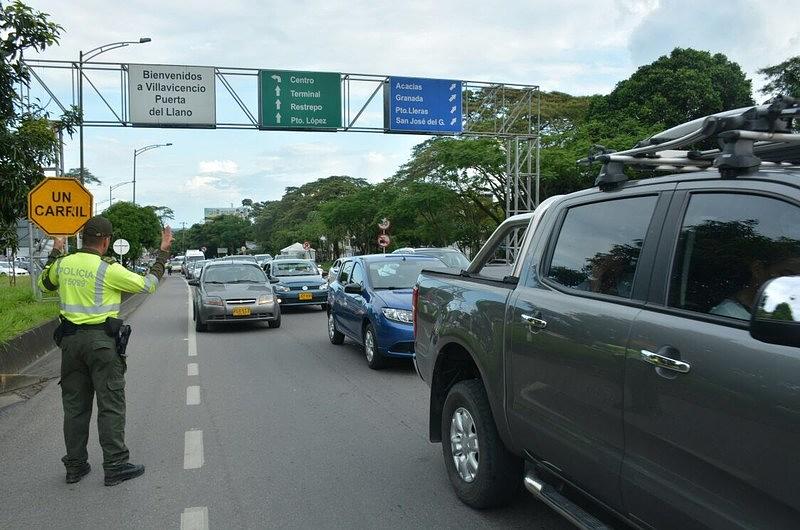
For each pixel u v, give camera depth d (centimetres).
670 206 289
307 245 5112
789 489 209
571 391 316
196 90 2094
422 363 501
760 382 219
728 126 264
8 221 841
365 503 443
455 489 444
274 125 2159
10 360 943
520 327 362
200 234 13825
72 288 480
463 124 2388
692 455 245
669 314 269
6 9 772
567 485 346
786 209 239
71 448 492
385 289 984
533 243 384
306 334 1370
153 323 1653
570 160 2755
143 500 455
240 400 755
